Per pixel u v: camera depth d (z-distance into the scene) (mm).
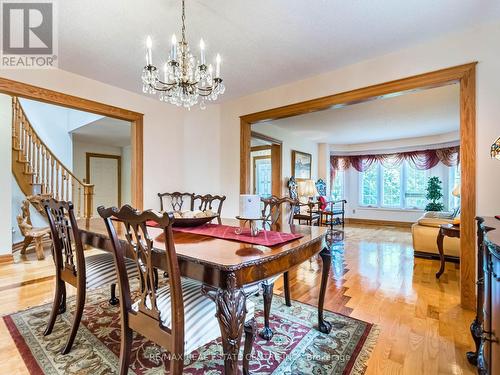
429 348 1699
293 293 2604
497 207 2139
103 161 7594
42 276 2967
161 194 3773
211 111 4156
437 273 3045
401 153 7230
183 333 1123
